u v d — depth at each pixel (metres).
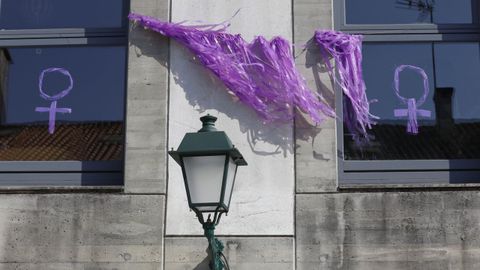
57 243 7.34
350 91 7.72
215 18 7.80
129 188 7.43
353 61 7.77
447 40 8.06
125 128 7.63
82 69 8.21
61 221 7.38
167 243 7.30
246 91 7.57
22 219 7.38
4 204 7.41
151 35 7.79
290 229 7.30
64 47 8.26
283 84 7.57
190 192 6.04
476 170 7.72
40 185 7.76
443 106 7.96
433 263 7.20
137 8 7.84
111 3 8.33
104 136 7.98
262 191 7.39
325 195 7.38
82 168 7.82
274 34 7.76
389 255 7.22
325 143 7.50
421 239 7.25
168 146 7.54
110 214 7.38
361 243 7.26
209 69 7.66
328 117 7.57
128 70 7.71
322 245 7.27
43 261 7.31
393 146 7.81
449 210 7.29
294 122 7.56
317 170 7.44
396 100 7.96
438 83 8.02
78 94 8.14
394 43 8.09
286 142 7.51
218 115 7.59
